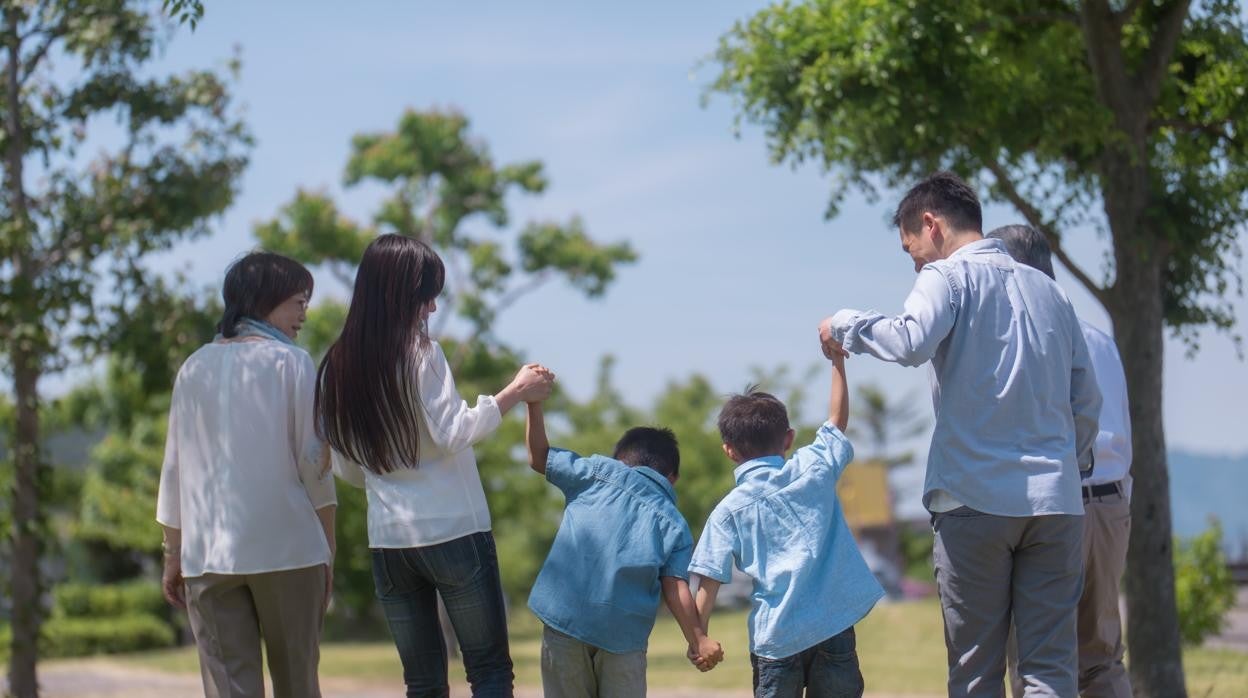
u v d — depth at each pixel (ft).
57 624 122.62
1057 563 16.98
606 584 18.93
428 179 107.45
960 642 17.34
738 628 88.07
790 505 18.81
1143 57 40.14
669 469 20.30
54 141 53.21
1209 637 71.77
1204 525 65.87
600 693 19.27
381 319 18.20
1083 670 21.91
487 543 18.62
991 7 39.24
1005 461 16.85
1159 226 39.40
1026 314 17.29
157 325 54.44
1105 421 21.36
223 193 54.49
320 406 18.62
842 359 19.20
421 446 18.30
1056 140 39.42
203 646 18.90
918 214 18.39
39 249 53.47
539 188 107.96
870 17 38.34
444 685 19.06
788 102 41.32
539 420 19.88
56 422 120.37
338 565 124.77
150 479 132.77
